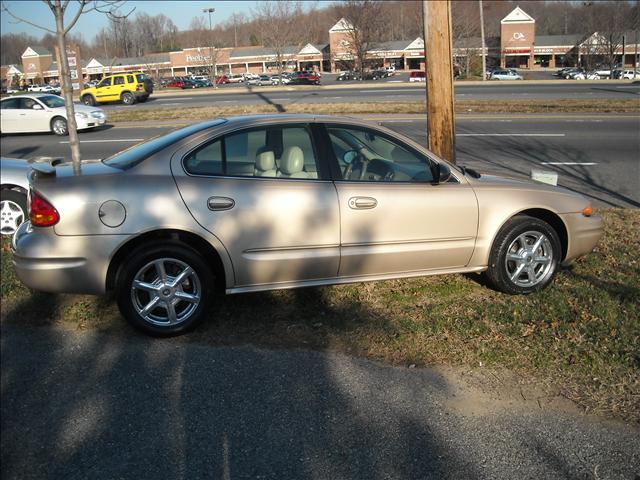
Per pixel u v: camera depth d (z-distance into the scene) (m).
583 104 20.62
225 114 21.19
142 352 4.12
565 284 5.05
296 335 4.28
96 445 3.15
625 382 3.55
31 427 3.32
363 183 4.49
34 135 19.50
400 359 3.91
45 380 3.80
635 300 4.65
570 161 11.46
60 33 7.22
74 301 4.96
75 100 35.72
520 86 33.88
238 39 96.88
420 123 17.25
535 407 3.38
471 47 55.16
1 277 5.53
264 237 4.27
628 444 3.05
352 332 4.28
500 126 16.45
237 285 4.36
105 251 4.03
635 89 28.09
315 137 4.48
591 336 4.07
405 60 78.31
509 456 2.98
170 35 91.56
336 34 75.00
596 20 52.31
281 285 4.45
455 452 3.02
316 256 4.39
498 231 4.78
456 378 3.67
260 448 3.08
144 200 4.07
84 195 4.00
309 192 4.34
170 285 4.21
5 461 3.05
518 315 4.43
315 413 3.37
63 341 4.32
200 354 4.07
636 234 6.59
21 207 7.11
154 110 25.08
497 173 5.32
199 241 4.29
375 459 2.97
